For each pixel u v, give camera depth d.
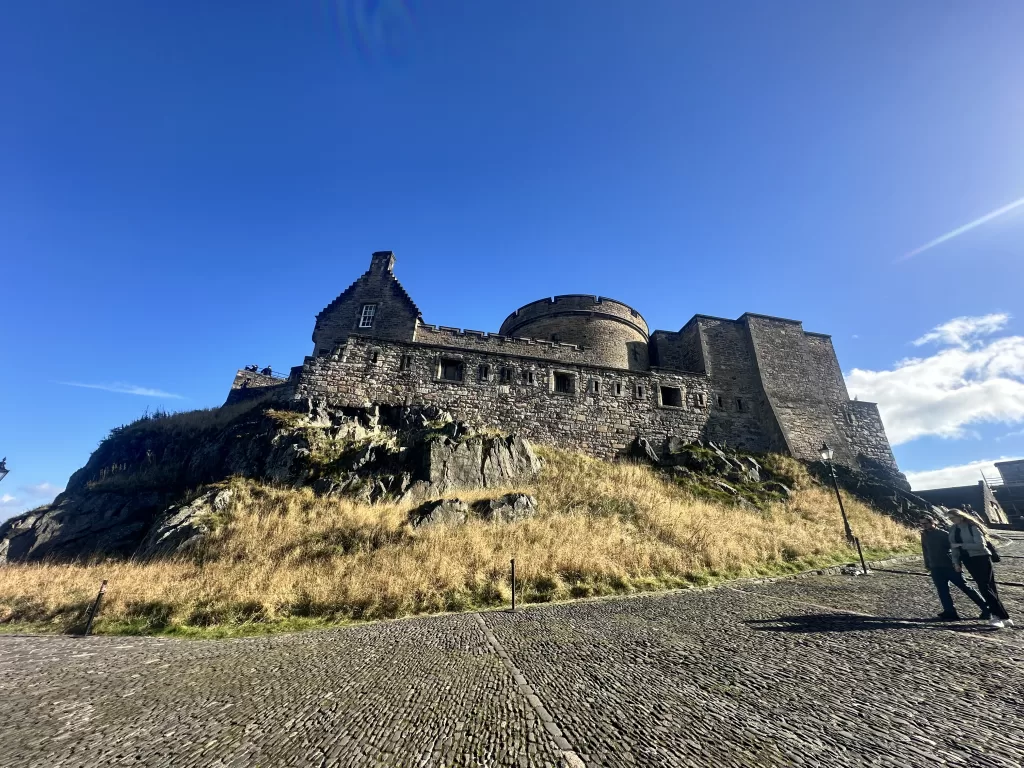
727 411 28.83
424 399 24.80
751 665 5.24
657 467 24.41
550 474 21.48
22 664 6.94
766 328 31.53
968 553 7.01
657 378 28.52
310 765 3.41
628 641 6.61
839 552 14.99
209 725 4.30
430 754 3.47
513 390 26.20
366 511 16.05
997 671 4.68
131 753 3.74
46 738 4.07
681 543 14.38
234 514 15.84
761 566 13.15
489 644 6.89
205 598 11.05
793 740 3.41
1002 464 43.25
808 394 29.67
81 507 18.98
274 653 7.20
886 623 6.96
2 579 13.72
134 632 9.93
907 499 23.16
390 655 6.59
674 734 3.59
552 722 3.90
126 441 24.33
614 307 32.84
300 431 20.59
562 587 11.24
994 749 3.12
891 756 3.11
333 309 28.67
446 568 11.92
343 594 10.92
